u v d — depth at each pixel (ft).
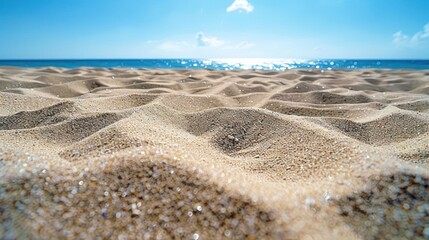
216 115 13.55
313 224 5.15
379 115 14.03
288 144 10.00
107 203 5.52
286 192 6.13
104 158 6.75
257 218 5.18
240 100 20.15
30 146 9.43
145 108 13.37
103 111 13.15
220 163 8.24
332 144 8.93
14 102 15.79
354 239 4.93
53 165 6.30
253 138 11.41
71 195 5.56
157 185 5.99
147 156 6.78
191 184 6.02
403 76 37.04
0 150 6.77
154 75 37.78
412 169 6.46
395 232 5.13
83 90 24.72
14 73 34.53
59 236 4.68
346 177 6.64
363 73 43.55
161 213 5.39
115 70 43.29
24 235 4.55
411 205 5.63
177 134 10.85
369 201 5.78
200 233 5.02
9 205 5.02
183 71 45.55
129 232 5.01
